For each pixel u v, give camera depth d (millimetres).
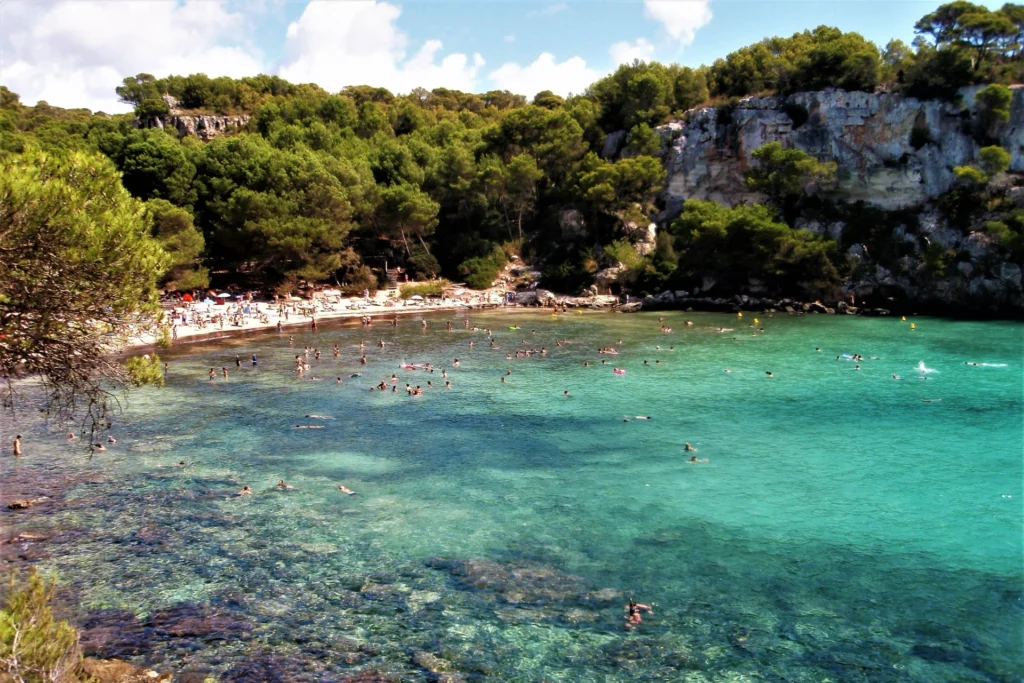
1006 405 53031
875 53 117000
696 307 112375
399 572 28672
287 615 25453
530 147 135000
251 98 177375
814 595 26953
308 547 30719
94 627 24312
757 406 53625
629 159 122500
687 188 130500
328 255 108188
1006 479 38531
